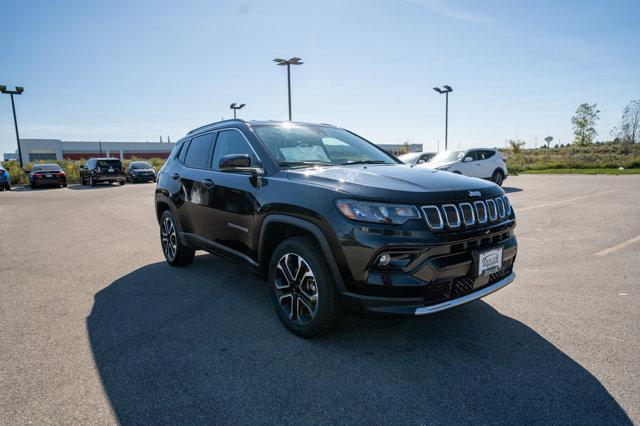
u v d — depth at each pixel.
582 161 29.39
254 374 2.56
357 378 2.50
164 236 5.24
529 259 5.04
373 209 2.53
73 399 2.32
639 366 2.57
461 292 2.70
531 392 2.32
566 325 3.17
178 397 2.33
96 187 22.44
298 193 2.92
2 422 2.12
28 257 5.72
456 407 2.20
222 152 4.05
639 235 6.24
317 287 2.81
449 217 2.59
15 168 26.14
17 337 3.12
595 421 2.06
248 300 3.85
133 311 3.62
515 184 16.58
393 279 2.49
